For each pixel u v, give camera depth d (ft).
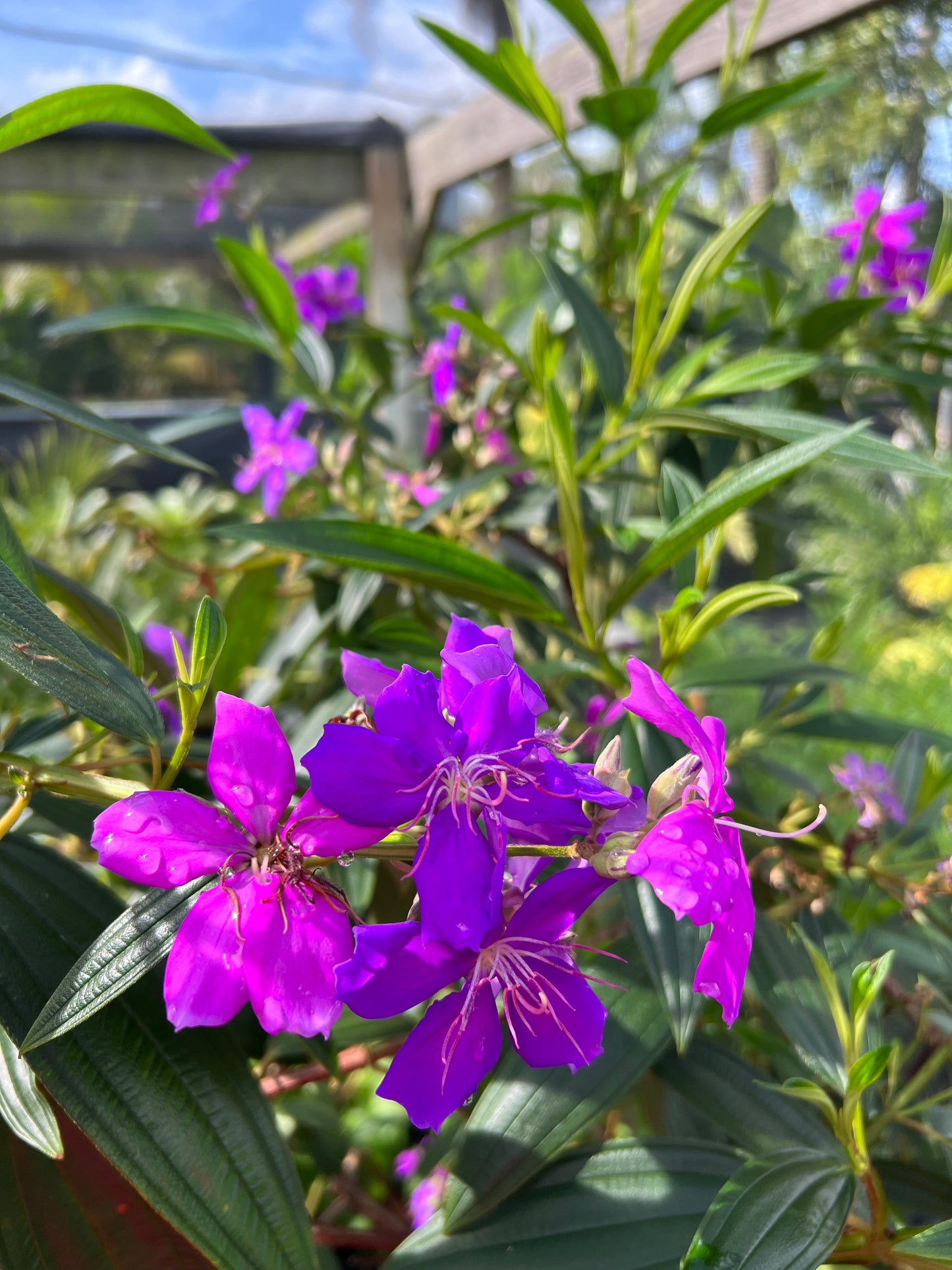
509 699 0.69
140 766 1.27
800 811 1.33
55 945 0.83
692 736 0.71
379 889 1.40
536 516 1.82
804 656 1.60
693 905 0.64
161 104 0.93
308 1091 1.90
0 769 0.84
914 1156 1.29
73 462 3.59
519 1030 0.70
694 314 2.10
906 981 1.40
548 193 1.90
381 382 2.48
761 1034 1.00
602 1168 0.93
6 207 5.58
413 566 1.06
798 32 2.18
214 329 1.73
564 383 2.15
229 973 0.66
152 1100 0.75
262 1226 0.72
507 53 1.62
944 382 1.40
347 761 0.63
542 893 0.70
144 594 2.73
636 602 4.21
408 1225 1.88
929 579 5.46
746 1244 0.77
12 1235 0.88
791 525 1.96
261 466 1.82
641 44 2.60
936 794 1.31
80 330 1.62
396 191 4.32
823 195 2.71
